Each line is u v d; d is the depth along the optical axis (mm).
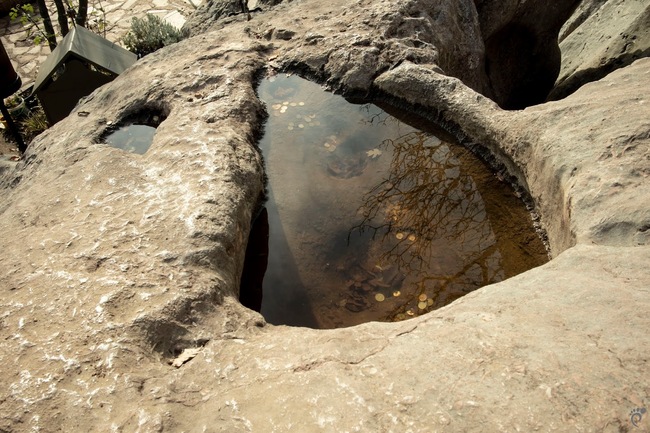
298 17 5172
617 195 2480
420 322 2082
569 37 7926
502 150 3395
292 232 3291
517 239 3084
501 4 6035
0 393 2006
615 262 2117
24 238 2871
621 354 1691
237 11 6480
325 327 2781
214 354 2129
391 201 3455
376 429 1664
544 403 1615
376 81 4227
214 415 1845
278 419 1768
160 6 10852
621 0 7266
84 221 2869
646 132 2738
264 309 2879
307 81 4492
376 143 3896
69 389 1995
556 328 1849
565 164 2818
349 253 3166
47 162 3738
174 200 2908
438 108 3865
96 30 9797
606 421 1534
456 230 3221
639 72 3502
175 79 4312
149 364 2102
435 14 4945
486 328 1924
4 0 10500
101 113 4320
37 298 2416
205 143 3342
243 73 4324
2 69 6148
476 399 1674
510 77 7109
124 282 2432
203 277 2480
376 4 4867
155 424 1833
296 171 3693
